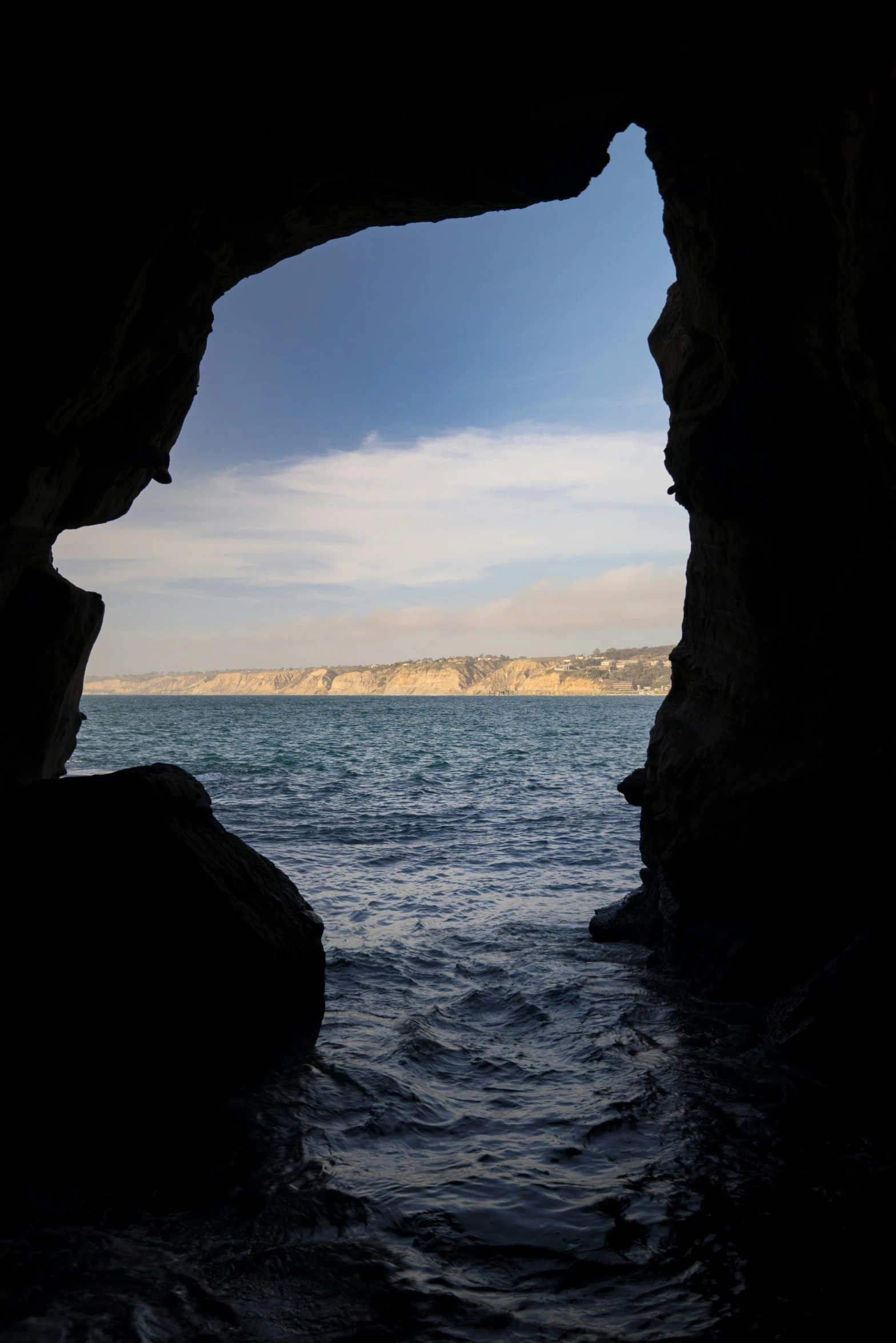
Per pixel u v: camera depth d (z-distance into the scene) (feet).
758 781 23.02
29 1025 14.75
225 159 20.52
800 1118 15.93
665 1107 16.44
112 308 18.86
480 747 147.84
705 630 28.25
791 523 22.49
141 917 15.98
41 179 17.80
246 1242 11.83
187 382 25.32
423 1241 11.85
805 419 21.89
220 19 17.02
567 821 59.11
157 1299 10.52
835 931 21.38
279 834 52.19
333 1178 13.62
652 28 18.56
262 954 17.17
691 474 24.84
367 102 19.69
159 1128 15.31
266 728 225.35
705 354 26.32
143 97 17.93
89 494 23.40
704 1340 9.75
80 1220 12.33
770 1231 12.06
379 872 41.70
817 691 22.04
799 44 17.94
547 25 18.16
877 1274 11.05
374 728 226.79
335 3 17.07
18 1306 10.29
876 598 20.63
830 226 19.06
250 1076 17.21
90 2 16.14
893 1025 17.37
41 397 18.78
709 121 21.22
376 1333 9.92
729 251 22.11
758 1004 22.67
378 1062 18.69
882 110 15.55
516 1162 14.21
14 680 22.47
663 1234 12.00
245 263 25.94
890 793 19.80
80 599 24.53
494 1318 10.20
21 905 15.35
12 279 18.02
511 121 20.94
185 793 18.81
